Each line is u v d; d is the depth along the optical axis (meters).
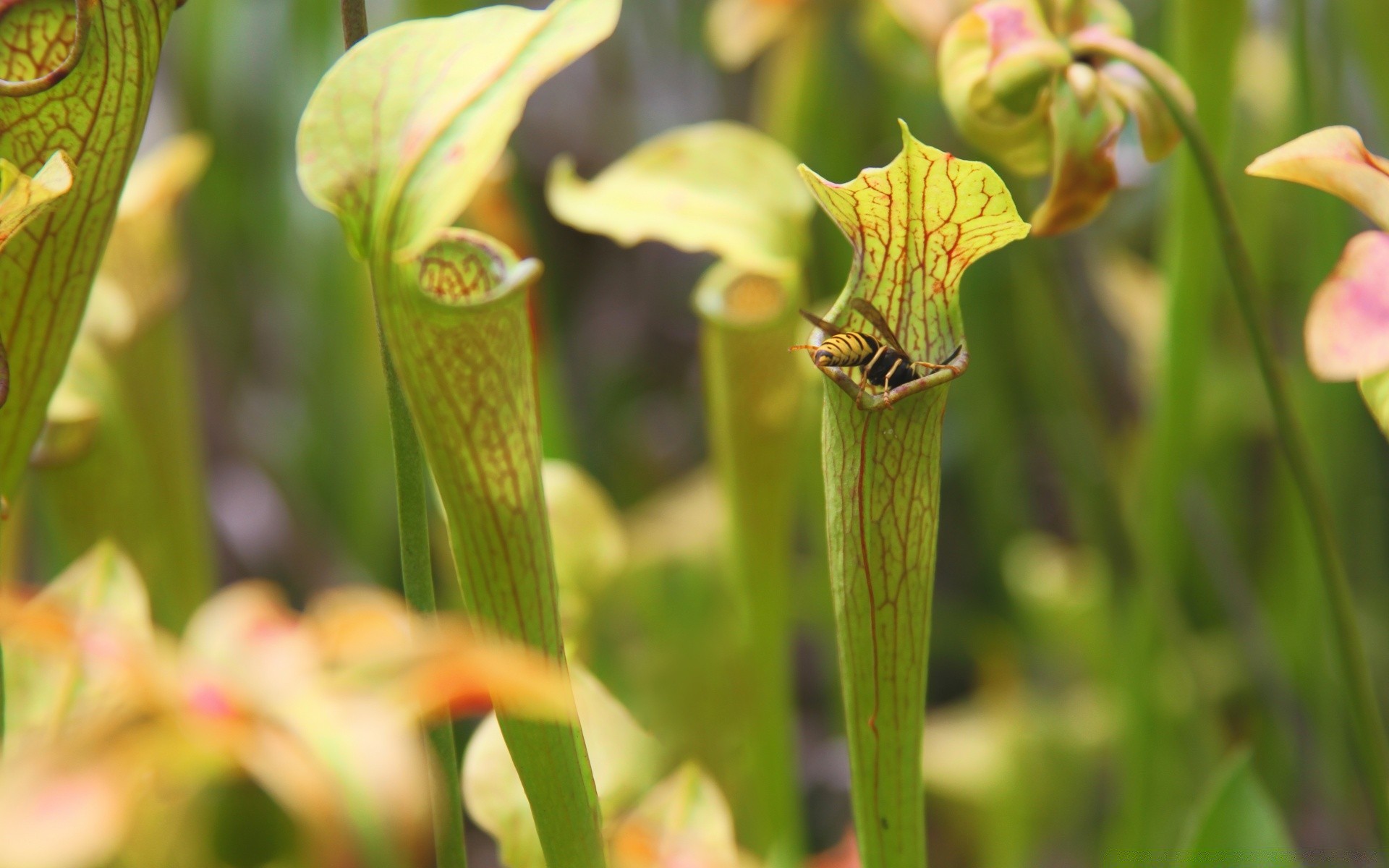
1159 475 0.58
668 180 0.55
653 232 0.54
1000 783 0.74
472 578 0.45
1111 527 0.77
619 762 0.50
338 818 0.39
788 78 0.76
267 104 0.93
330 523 0.88
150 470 0.55
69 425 0.53
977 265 0.87
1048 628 0.79
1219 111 0.54
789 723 0.57
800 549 1.02
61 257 0.45
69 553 0.54
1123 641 0.68
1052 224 0.50
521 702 0.43
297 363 0.91
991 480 0.88
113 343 0.55
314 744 0.39
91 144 0.45
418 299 0.44
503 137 0.43
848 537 0.46
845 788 0.86
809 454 0.68
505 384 0.44
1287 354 0.85
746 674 0.57
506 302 0.44
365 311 0.79
